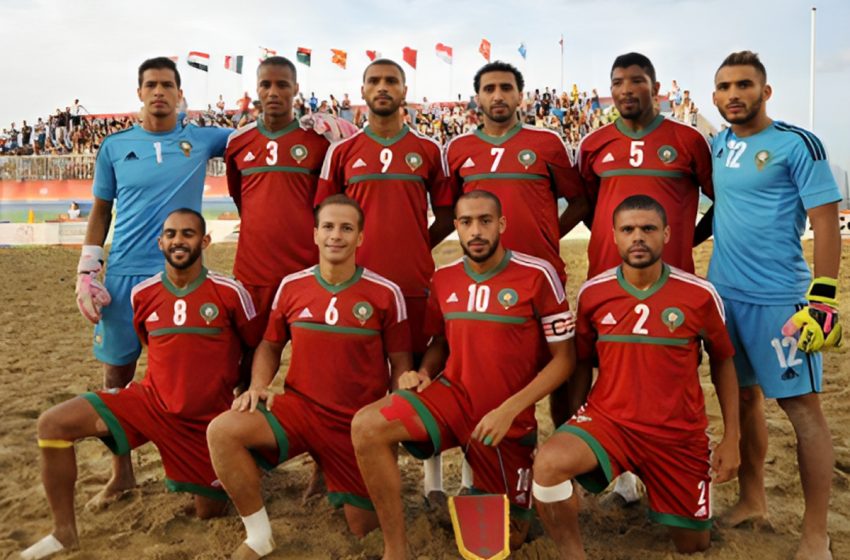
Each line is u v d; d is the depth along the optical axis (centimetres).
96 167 442
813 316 329
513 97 415
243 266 437
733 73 354
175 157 432
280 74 426
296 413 353
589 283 354
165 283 385
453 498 339
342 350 361
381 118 423
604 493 434
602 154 411
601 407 343
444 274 370
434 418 337
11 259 1680
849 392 602
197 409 372
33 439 525
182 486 373
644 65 393
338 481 360
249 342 397
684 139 399
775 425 536
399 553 328
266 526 342
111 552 351
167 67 430
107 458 494
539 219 418
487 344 349
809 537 339
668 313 332
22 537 375
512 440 348
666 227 337
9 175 2031
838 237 337
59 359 789
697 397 340
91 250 433
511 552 345
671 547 356
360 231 368
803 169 340
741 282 362
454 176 436
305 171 436
